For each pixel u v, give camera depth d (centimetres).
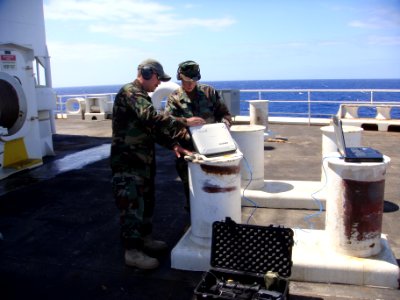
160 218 452
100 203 512
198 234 342
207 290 266
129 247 334
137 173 329
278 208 479
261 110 948
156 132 325
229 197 329
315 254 319
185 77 383
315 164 709
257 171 502
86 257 364
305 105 6228
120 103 324
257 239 281
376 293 293
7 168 645
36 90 761
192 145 364
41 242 399
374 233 307
